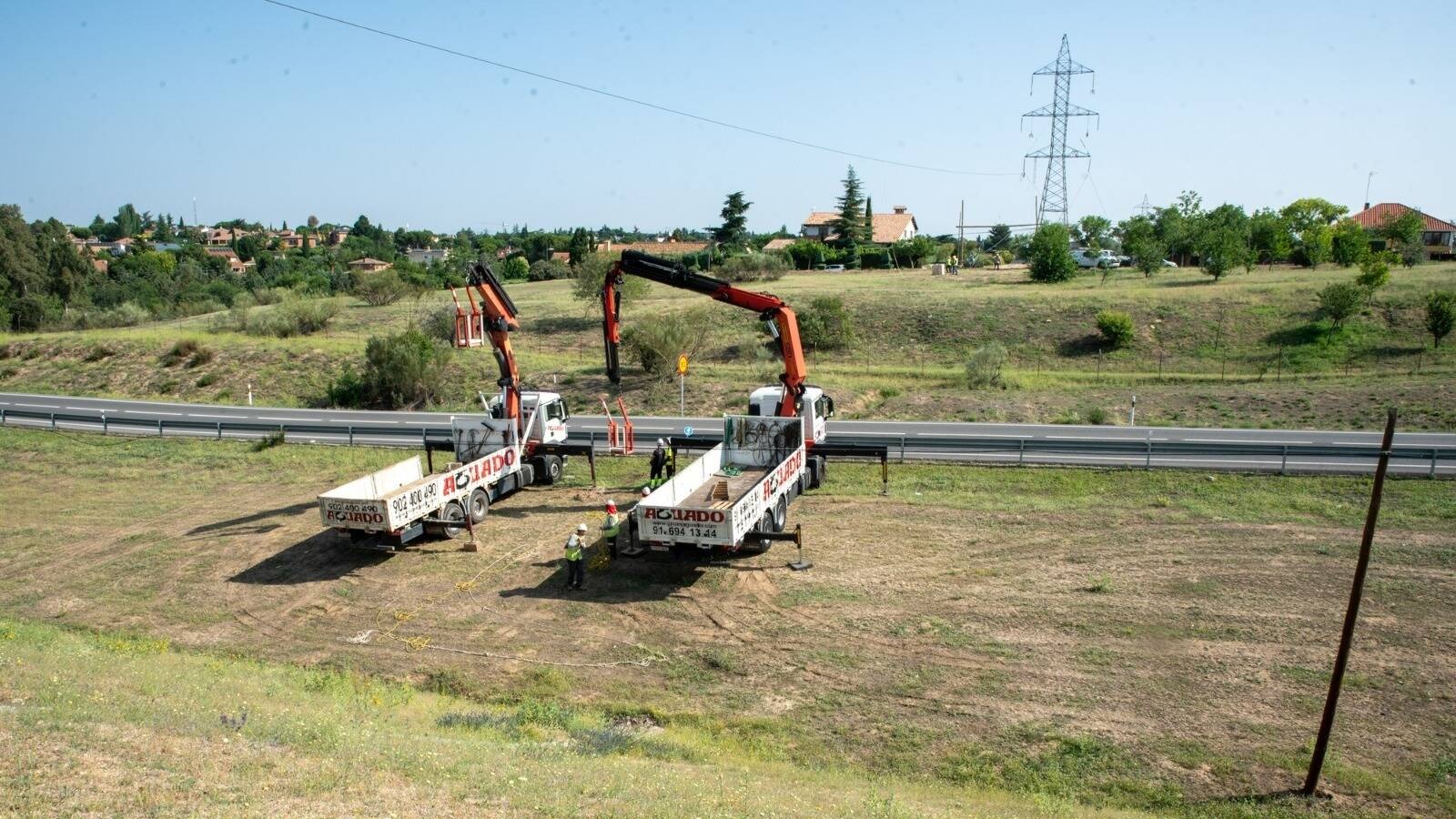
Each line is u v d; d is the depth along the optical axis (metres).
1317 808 10.81
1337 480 23.31
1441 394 34.12
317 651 15.91
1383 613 15.67
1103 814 10.35
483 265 23.53
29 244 90.44
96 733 9.45
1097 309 53.25
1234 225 75.81
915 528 21.11
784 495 21.17
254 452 31.25
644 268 23.80
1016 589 17.39
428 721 12.58
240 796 8.20
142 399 46.88
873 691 13.89
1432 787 11.14
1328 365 43.56
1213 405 35.84
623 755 11.61
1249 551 18.78
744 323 57.75
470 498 21.91
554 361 48.25
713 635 16.00
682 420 35.59
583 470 27.25
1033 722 12.88
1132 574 17.83
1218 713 12.94
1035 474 25.02
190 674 13.38
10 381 51.06
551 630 16.47
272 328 59.38
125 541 22.31
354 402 43.91
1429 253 83.00
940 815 9.66
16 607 18.27
